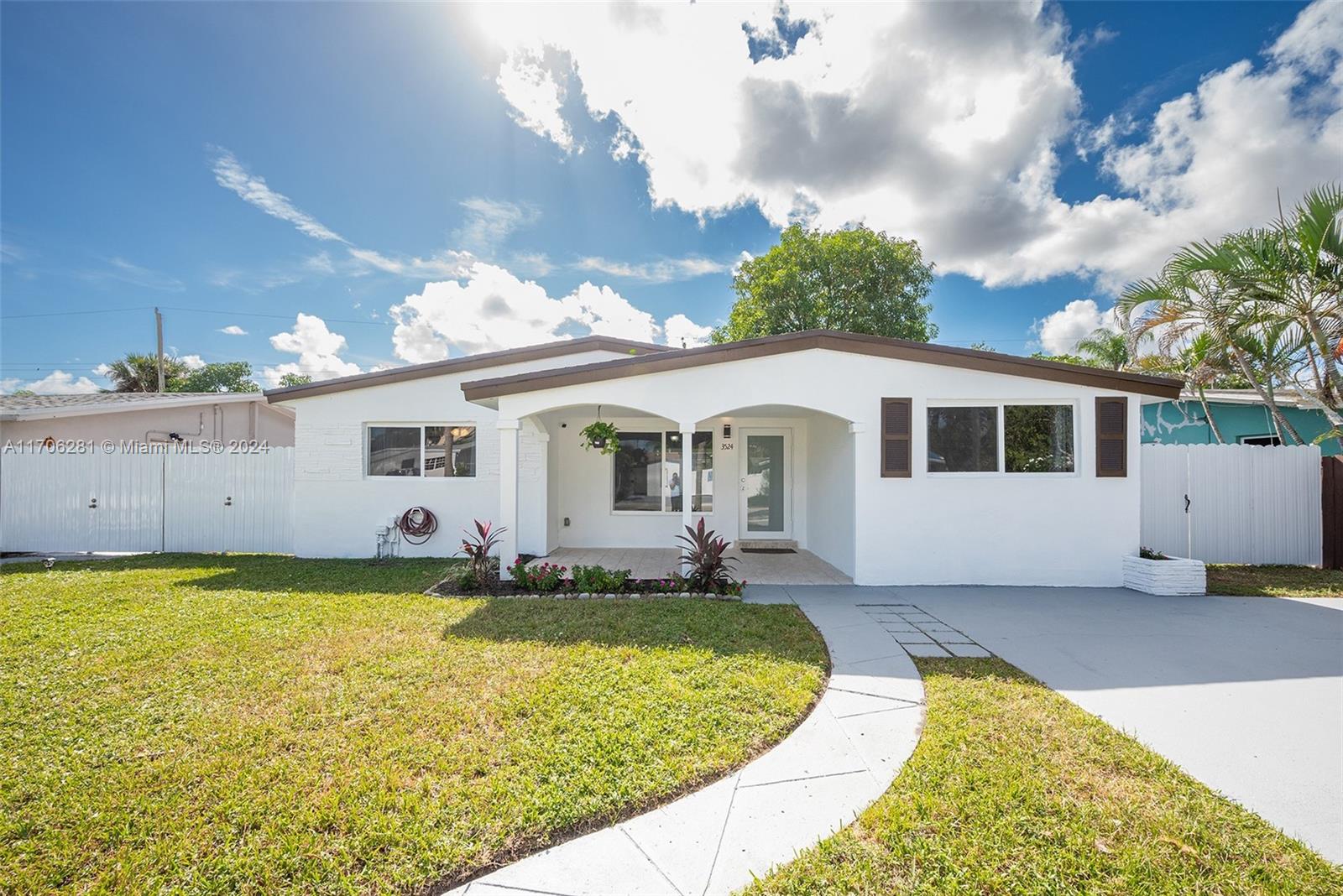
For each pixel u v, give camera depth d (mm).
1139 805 2881
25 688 4371
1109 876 2381
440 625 6121
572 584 7992
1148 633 5977
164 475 11547
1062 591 7949
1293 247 8812
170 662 4938
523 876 2453
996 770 3201
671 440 12500
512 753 3377
